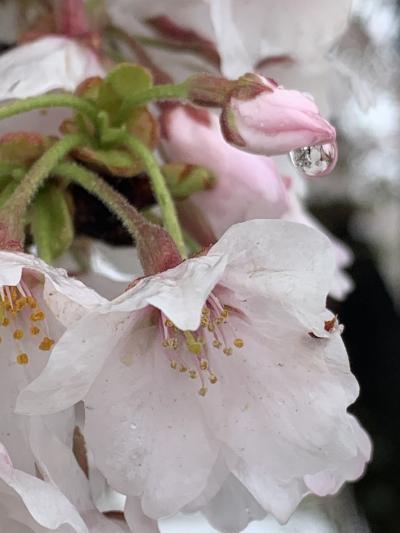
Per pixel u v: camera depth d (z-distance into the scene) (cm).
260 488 12
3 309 12
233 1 15
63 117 14
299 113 12
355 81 16
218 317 12
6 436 11
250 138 12
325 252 11
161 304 10
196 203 14
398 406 28
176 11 15
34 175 12
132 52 16
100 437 11
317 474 12
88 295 11
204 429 12
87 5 15
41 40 15
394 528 28
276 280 11
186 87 13
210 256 11
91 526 11
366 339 28
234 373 12
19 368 12
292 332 11
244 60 15
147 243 12
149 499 11
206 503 12
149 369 12
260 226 11
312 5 15
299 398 12
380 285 29
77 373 11
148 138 14
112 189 13
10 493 11
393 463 28
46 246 13
